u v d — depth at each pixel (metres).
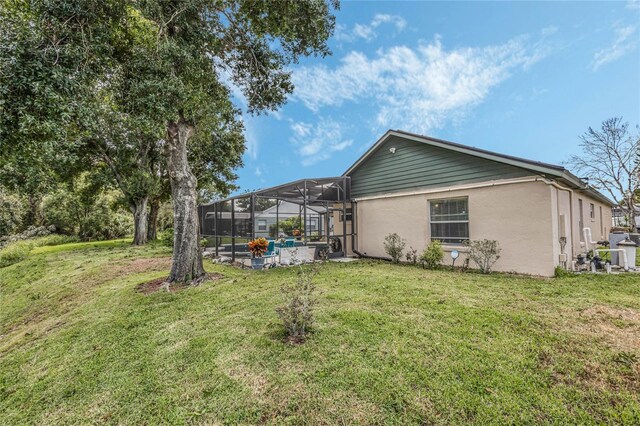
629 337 3.23
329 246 10.98
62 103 4.41
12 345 4.38
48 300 6.96
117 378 2.94
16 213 23.80
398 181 9.82
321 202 11.37
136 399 2.59
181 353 3.30
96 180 17.59
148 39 5.89
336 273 7.16
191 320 4.30
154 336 3.82
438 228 8.73
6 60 4.04
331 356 3.00
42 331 4.71
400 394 2.39
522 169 6.83
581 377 2.54
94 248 17.12
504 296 4.86
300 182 10.23
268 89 8.62
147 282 6.82
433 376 2.60
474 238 7.74
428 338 3.29
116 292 6.19
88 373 3.08
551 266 6.36
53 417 2.49
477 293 5.07
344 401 2.35
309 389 2.52
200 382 2.74
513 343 3.13
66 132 4.91
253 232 9.47
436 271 7.44
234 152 20.06
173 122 6.58
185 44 6.05
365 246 11.07
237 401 2.44
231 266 9.33
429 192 8.82
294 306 3.60
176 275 6.61
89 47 5.00
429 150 8.85
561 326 3.55
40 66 4.25
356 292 5.26
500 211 7.20
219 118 8.95
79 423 2.39
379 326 3.66
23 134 4.44
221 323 4.07
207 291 5.88
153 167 20.03
